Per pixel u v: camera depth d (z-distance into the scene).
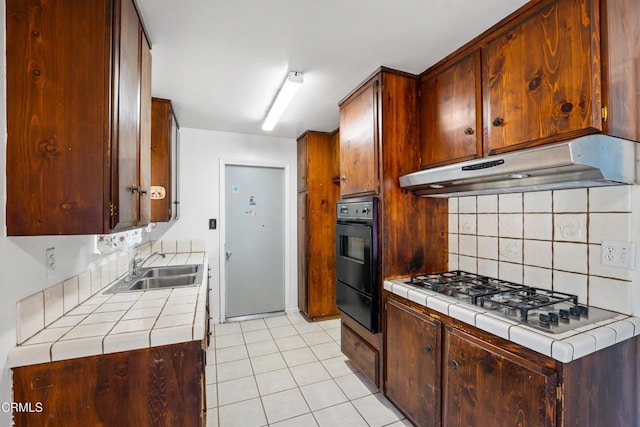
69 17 1.01
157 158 2.43
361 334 2.31
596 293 1.37
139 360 1.11
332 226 3.67
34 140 0.98
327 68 2.00
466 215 2.08
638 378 1.25
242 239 3.76
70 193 1.00
